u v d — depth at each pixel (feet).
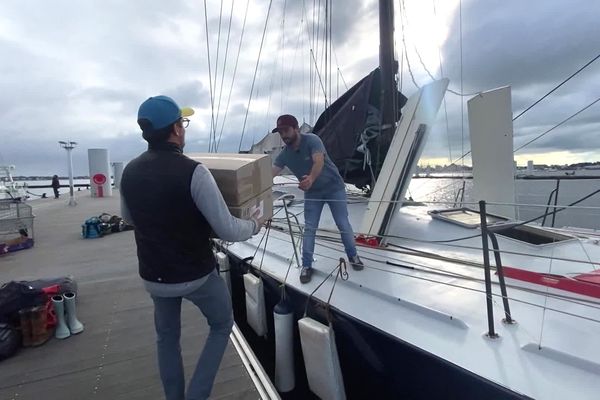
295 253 10.55
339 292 8.36
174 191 4.87
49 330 9.77
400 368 6.51
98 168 55.01
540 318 6.30
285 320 9.08
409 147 10.72
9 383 7.81
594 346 5.37
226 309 5.92
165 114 5.06
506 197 11.94
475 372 5.16
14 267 17.02
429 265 9.04
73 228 27.84
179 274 5.14
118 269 16.43
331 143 14.69
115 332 10.18
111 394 7.39
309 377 8.01
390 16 14.42
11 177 53.57
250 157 6.61
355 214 14.44
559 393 4.61
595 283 6.77
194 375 5.81
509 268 7.85
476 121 12.76
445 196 17.97
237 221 5.41
